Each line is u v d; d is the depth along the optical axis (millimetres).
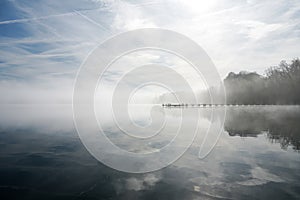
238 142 12359
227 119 26984
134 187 5992
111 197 5348
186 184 6180
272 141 12430
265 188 5781
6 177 6699
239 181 6336
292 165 7781
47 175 6914
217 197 5320
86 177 6793
